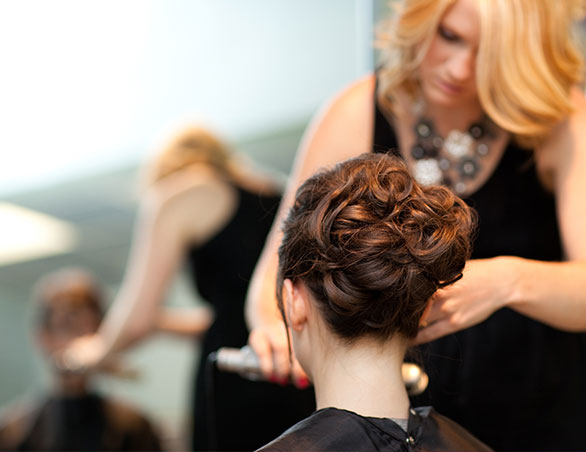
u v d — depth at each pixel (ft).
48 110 13.94
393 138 6.13
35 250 14.85
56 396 11.48
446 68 5.41
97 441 11.37
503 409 6.15
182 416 12.76
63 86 13.87
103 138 14.01
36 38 13.60
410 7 5.49
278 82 13.19
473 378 6.09
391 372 4.17
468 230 4.33
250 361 5.52
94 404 11.51
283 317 4.35
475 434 6.18
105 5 13.32
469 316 5.00
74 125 14.05
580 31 6.43
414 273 4.02
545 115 5.40
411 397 5.75
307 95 13.08
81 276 12.17
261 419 8.71
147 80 13.64
